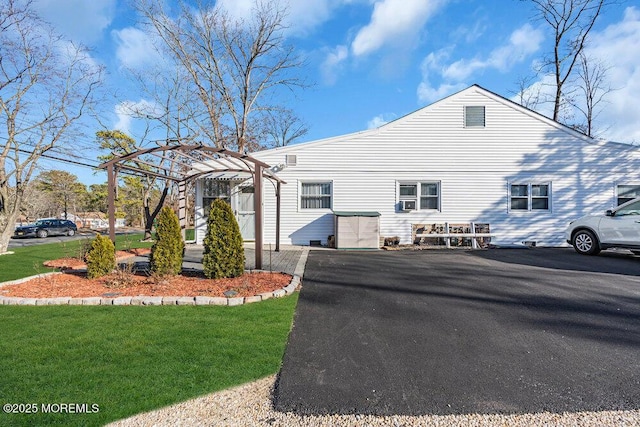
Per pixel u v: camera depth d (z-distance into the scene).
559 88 19.28
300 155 12.02
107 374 2.77
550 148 12.05
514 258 8.95
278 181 10.35
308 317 4.26
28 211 34.06
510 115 12.11
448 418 2.25
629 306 4.68
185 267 7.44
